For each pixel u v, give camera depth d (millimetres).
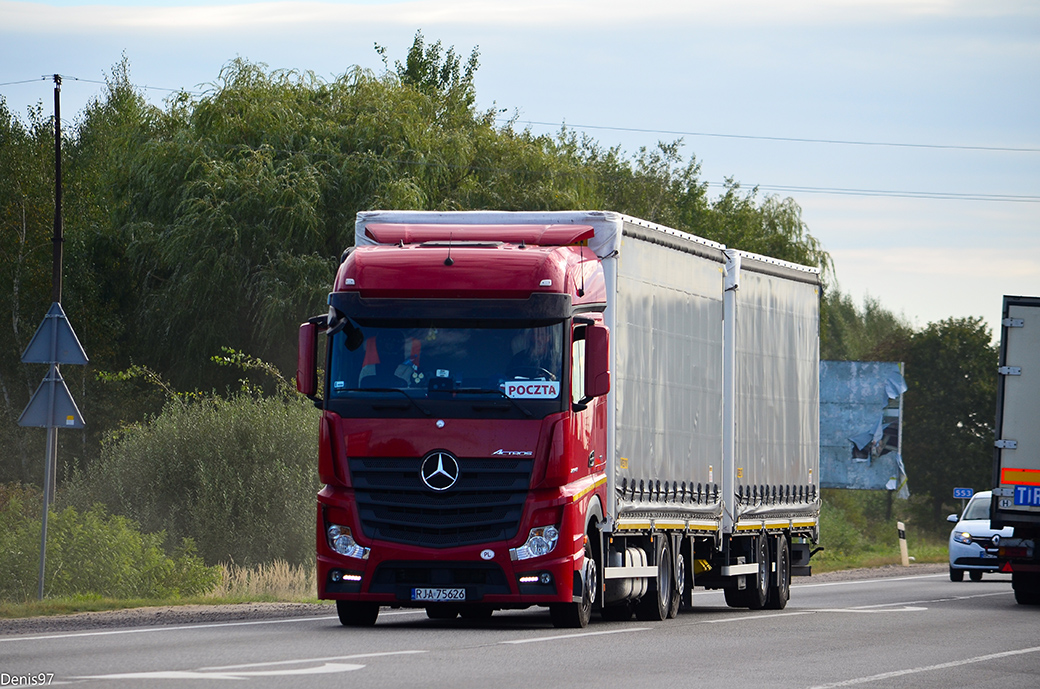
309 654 39750
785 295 80562
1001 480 76875
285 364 136375
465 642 45062
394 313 50625
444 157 150500
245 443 93875
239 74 146000
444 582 49719
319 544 50719
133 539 74312
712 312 69312
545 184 159375
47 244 157000
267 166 137875
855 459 194375
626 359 57844
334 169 139500
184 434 94062
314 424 95500
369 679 34219
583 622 52312
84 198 171000
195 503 91812
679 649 45594
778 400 78938
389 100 148500
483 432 49750
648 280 60719
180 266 136875
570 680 35750
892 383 192750
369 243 56469
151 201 143500
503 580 49688
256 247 136000
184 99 148500
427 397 50000
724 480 71312
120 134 156250
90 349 148750
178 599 65000
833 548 175750
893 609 72438
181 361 138750
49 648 40750
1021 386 76750
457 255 51000
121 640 43625
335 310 50906
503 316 50344
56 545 70375
